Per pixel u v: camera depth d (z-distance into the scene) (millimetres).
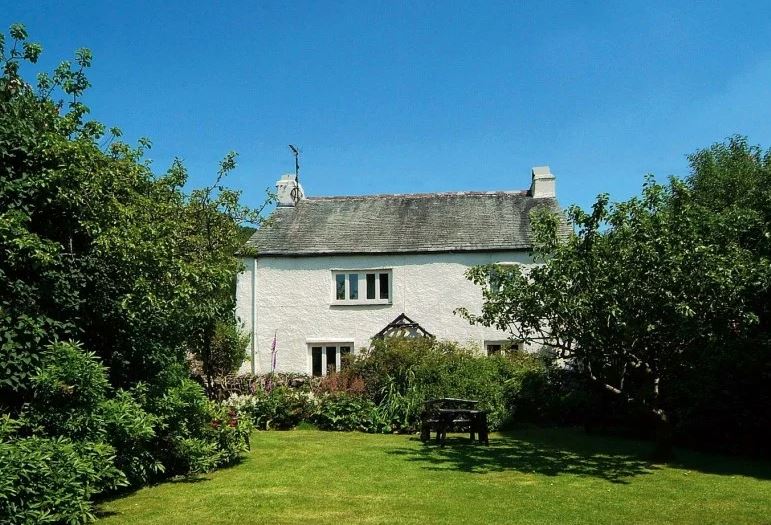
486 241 22250
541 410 17469
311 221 24859
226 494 8883
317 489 9203
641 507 8117
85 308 8773
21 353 7391
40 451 6629
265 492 9016
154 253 9156
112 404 7992
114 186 9742
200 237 14477
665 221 10133
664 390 12922
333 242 23344
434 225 23594
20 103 8375
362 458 11906
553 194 24594
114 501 8492
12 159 7852
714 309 10414
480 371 17359
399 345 18500
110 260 8961
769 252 12078
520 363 18312
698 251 9820
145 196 11695
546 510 7965
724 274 9945
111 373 9336
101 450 7500
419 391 16688
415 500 8523
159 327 10078
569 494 8875
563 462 11539
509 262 21719
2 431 6719
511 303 11469
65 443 7242
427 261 22344
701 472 10562
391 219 24406
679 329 10562
